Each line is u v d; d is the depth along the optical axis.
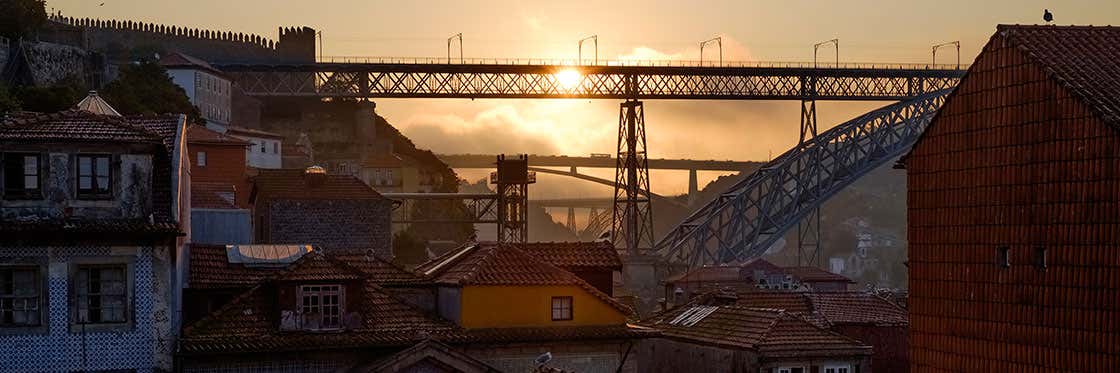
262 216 123.81
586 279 72.38
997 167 67.19
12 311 55.41
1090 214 61.59
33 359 55.34
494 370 60.12
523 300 64.38
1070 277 62.66
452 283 64.44
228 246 67.75
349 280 61.00
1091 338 61.44
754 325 74.75
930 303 71.44
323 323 60.62
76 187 56.00
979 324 68.06
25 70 165.12
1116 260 60.12
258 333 59.72
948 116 70.62
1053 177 63.72
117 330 56.09
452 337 61.97
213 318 60.06
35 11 178.75
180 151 58.91
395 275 67.31
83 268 55.91
